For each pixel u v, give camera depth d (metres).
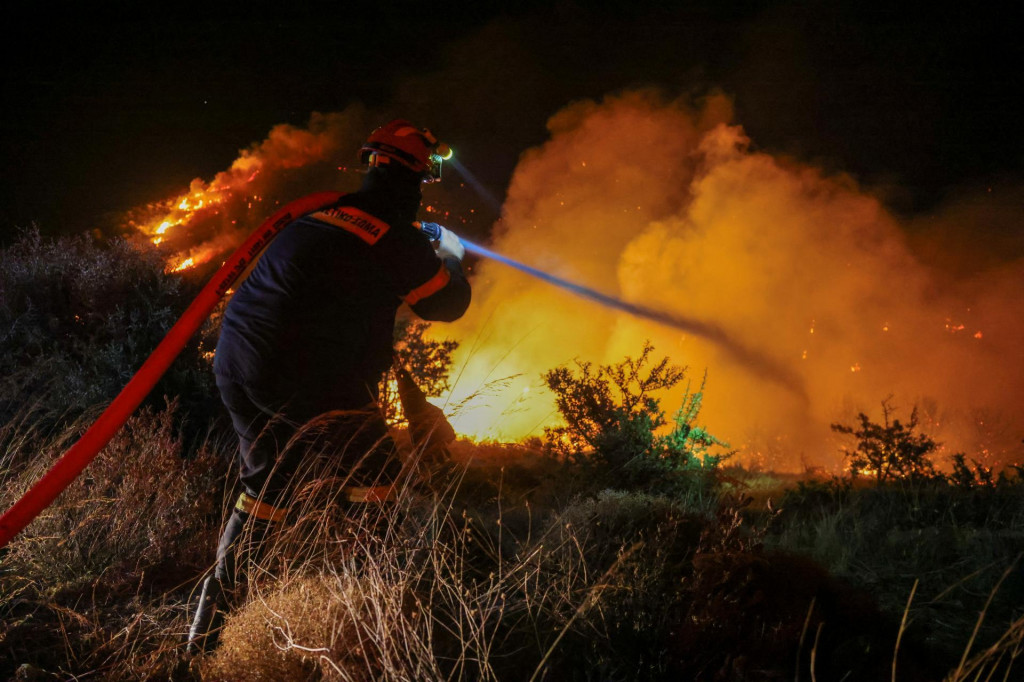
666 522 3.78
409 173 3.17
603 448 5.21
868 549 4.17
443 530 3.73
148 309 5.50
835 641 2.92
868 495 4.98
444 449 3.56
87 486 3.86
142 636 3.06
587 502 4.01
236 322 2.97
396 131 3.17
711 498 5.13
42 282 5.64
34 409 4.60
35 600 3.25
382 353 3.14
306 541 2.99
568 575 3.27
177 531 3.72
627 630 2.98
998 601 3.50
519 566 3.23
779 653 2.82
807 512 4.89
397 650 2.63
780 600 2.98
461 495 4.89
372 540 3.10
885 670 2.81
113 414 2.65
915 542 4.16
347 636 2.74
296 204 3.02
